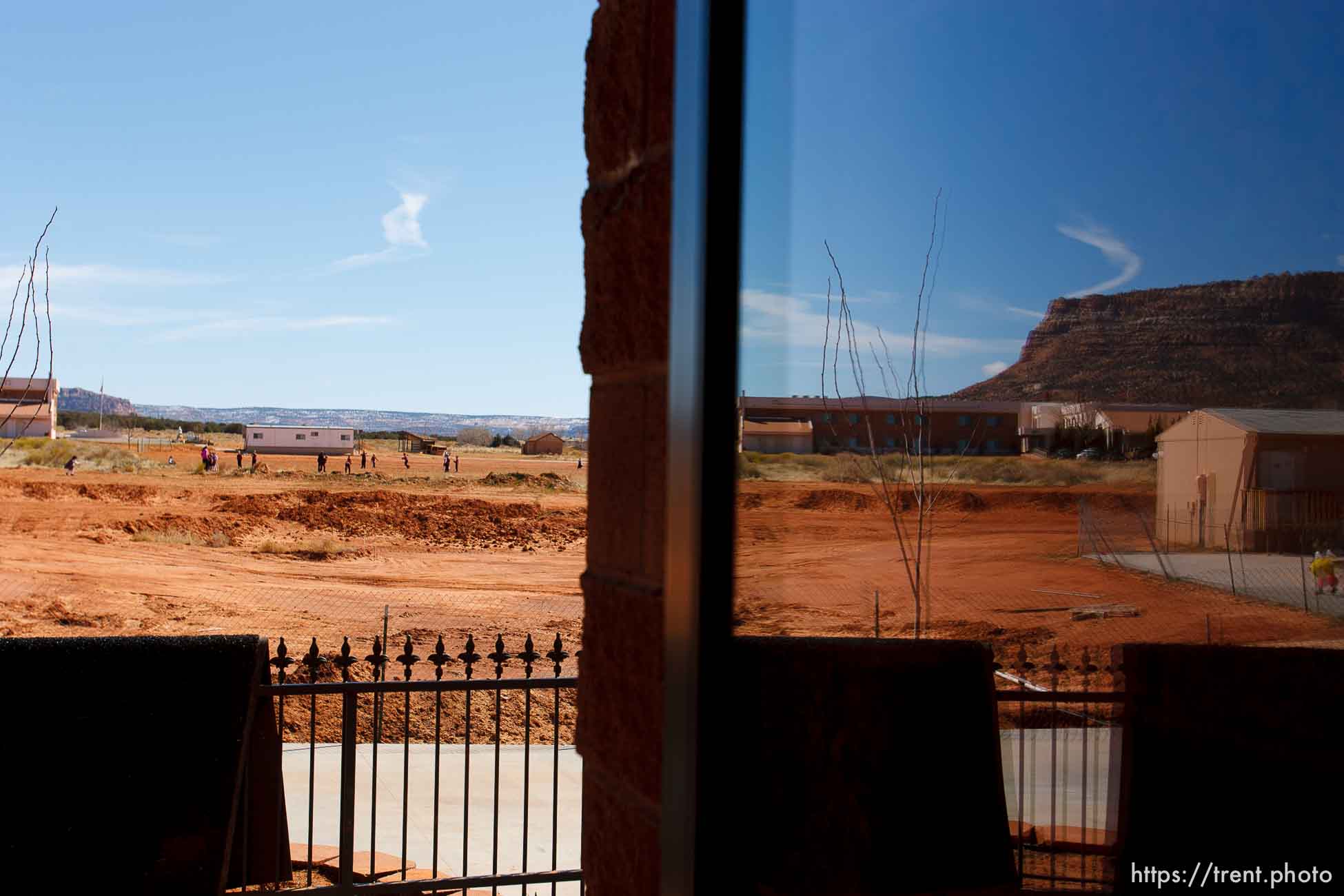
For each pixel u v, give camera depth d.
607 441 1.15
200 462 68.50
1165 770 0.66
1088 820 0.69
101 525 32.66
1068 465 0.68
